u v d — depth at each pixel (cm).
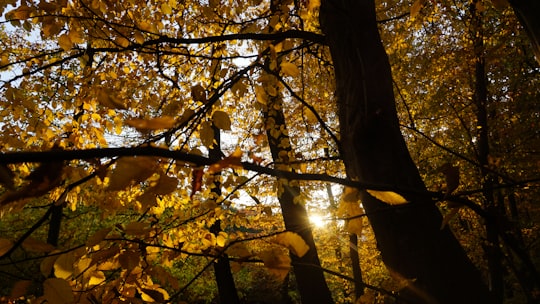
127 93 381
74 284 118
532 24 149
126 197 239
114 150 50
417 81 884
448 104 875
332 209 735
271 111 373
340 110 257
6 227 683
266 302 1798
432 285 199
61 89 352
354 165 238
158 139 136
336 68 262
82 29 298
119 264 115
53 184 57
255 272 1614
